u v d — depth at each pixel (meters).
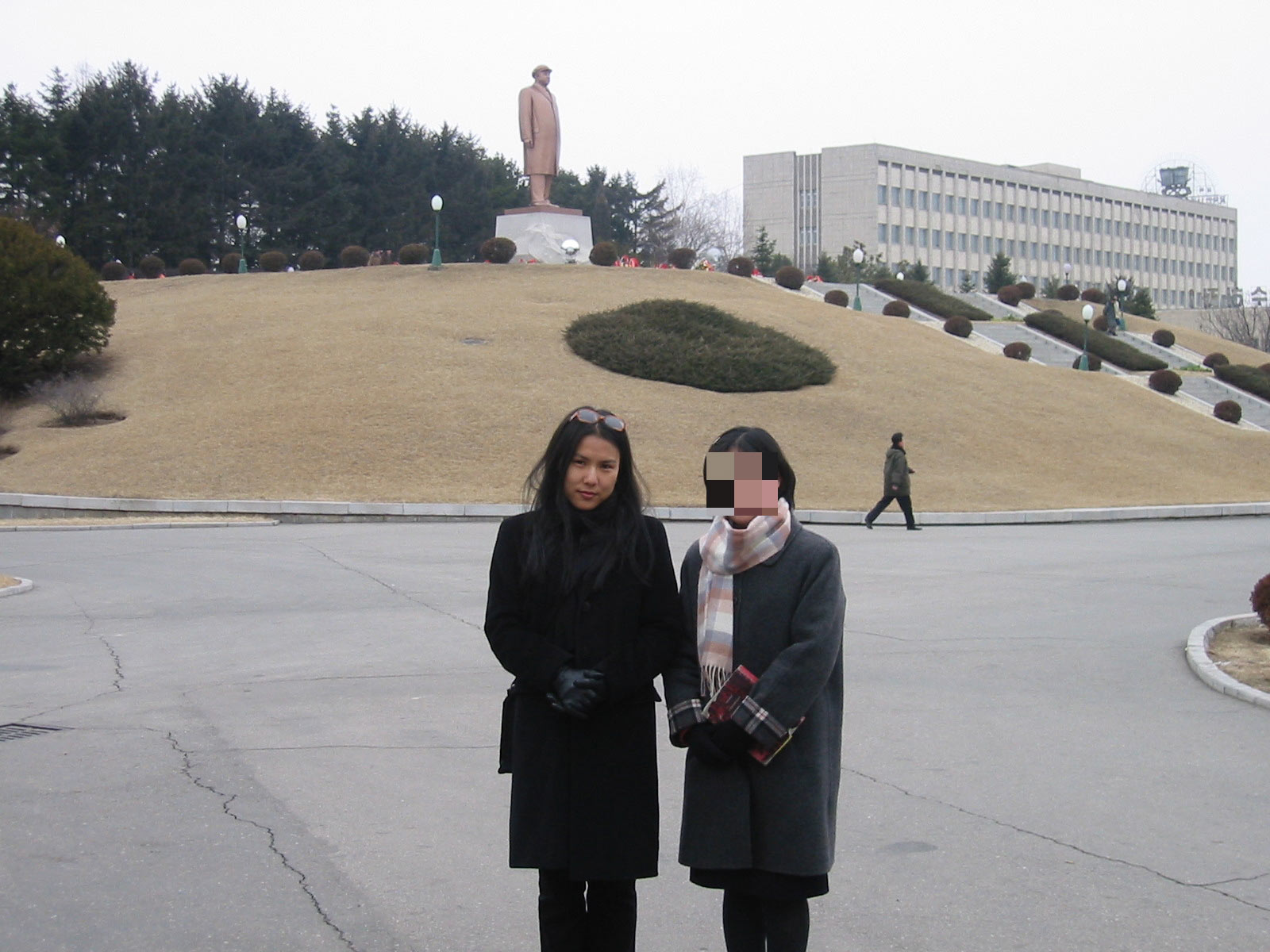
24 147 61.06
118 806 5.79
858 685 8.65
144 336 33.31
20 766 6.46
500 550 3.78
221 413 27.17
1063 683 8.76
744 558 3.61
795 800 3.57
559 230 46.75
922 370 35.09
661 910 4.63
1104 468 29.38
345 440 25.92
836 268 89.81
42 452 25.62
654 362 30.92
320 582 14.12
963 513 23.33
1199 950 4.25
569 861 3.59
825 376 32.19
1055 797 6.04
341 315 34.84
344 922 4.45
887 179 106.38
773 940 3.61
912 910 4.60
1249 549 18.36
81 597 12.96
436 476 24.56
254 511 22.36
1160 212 129.25
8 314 28.58
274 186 68.81
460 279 41.25
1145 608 12.39
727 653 3.61
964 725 7.50
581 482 3.71
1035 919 4.51
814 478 25.62
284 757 6.66
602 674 3.55
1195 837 5.45
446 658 9.56
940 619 11.63
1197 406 40.16
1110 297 57.16
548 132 46.22
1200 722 7.62
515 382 29.58
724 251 98.75
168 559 16.20
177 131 65.38
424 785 6.16
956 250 111.19
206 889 4.75
